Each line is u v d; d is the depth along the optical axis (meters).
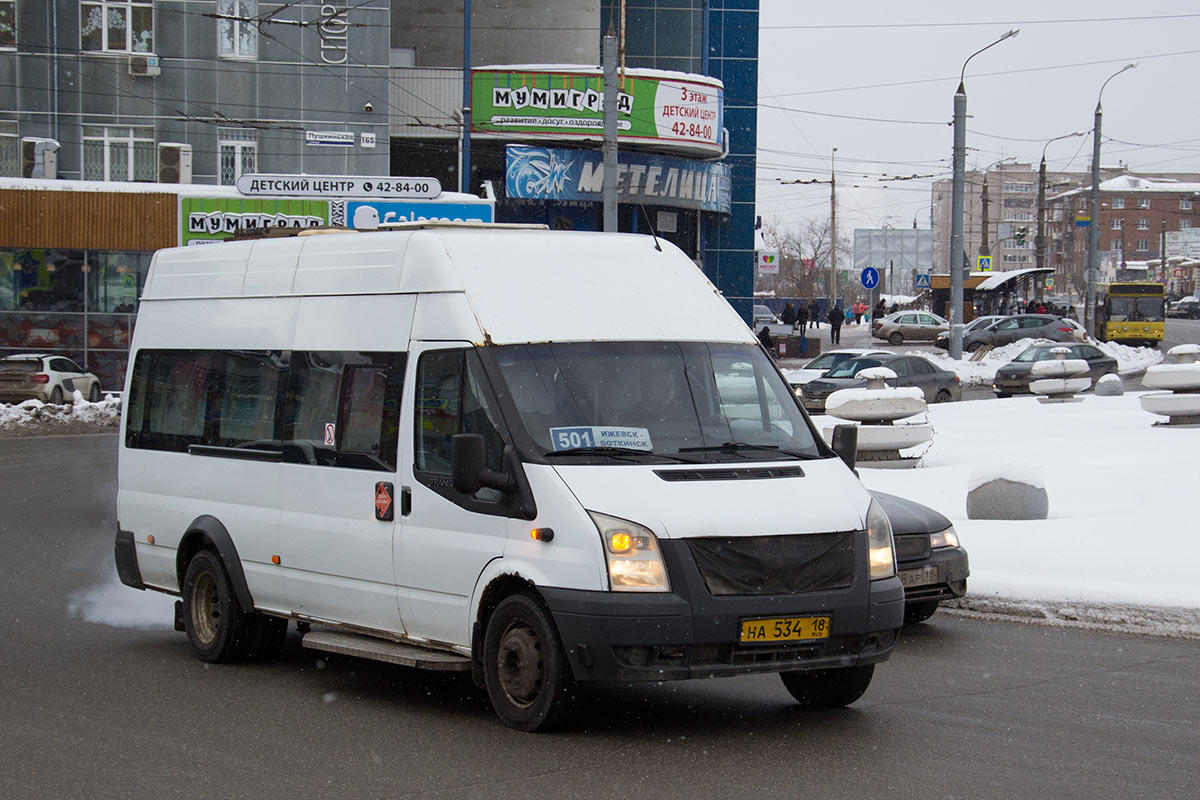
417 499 7.46
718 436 7.23
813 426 7.62
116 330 39.69
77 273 39.44
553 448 6.91
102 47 41.56
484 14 51.59
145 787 6.04
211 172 42.09
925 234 83.69
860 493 7.07
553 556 6.60
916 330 64.00
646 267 8.02
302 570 8.34
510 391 7.11
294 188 25.05
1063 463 17.42
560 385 7.18
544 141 44.91
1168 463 16.83
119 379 39.84
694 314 7.88
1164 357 54.56
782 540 6.59
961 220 38.88
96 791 5.98
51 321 39.41
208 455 9.24
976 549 11.67
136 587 10.09
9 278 39.12
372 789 5.95
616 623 6.35
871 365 33.38
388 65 42.72
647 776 6.10
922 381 33.41
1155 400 21.59
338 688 8.30
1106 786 5.91
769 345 55.47
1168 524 12.10
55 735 7.05
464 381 7.31
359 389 8.02
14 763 6.47
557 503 6.63
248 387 8.98
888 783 5.96
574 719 6.84
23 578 12.72
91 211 38.88
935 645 9.34
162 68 41.75
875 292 106.50
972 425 24.70
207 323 9.53
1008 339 54.34
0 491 19.95
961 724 7.09
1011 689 7.95
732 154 54.22
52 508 18.02
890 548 7.03
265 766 6.37
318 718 7.41
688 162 47.12
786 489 6.82
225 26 41.88
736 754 6.49
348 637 8.11
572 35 51.66
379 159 42.75
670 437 7.12
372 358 7.96
